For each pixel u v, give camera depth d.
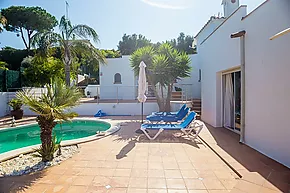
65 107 5.33
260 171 4.43
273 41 5.05
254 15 5.88
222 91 9.44
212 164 5.04
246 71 6.45
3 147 8.28
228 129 8.98
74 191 3.78
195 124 8.74
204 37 18.31
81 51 16.06
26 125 11.44
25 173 4.62
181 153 5.90
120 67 19.94
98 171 4.68
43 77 18.61
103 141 7.36
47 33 14.97
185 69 13.36
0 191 3.82
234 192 3.66
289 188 3.70
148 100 16.44
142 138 7.79
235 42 7.25
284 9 4.62
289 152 4.57
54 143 5.59
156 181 4.15
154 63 12.65
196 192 3.71
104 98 20.20
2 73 16.59
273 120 5.12
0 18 15.13
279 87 4.86
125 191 3.77
